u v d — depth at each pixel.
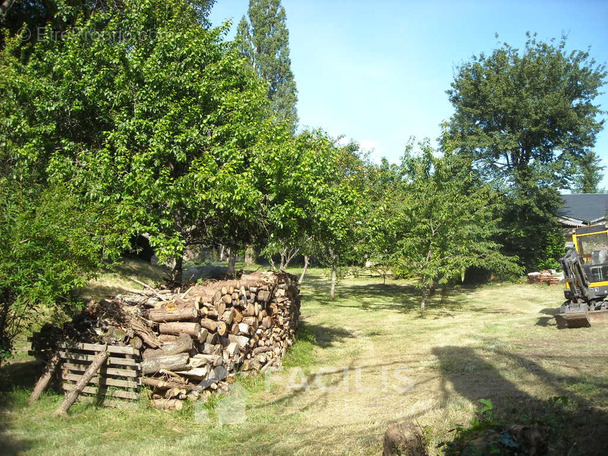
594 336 10.99
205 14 19.17
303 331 13.09
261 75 36.38
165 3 12.41
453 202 17.55
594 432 4.51
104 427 5.99
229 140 10.56
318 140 11.48
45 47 11.34
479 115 31.17
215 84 11.21
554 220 29.73
